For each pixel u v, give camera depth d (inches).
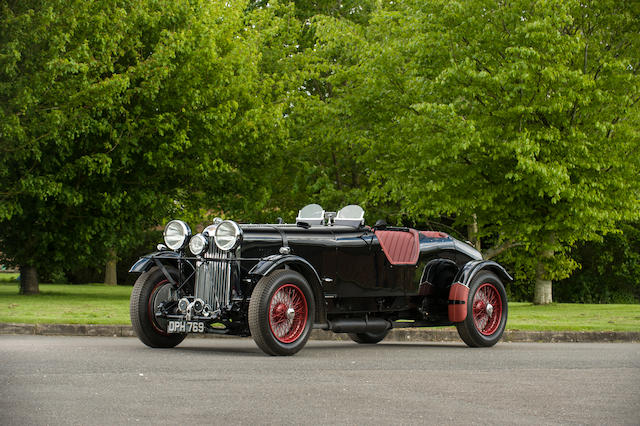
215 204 999.0
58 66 698.2
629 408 196.5
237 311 316.8
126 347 339.3
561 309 697.6
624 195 753.6
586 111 718.5
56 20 713.0
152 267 344.8
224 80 866.1
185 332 323.3
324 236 342.3
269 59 1041.5
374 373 256.1
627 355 337.4
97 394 204.7
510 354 335.3
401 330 433.1
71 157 828.0
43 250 882.8
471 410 189.2
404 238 372.2
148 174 903.1
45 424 166.7
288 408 187.9
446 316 386.0
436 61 757.3
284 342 310.8
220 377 239.8
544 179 685.9
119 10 755.4
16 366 259.4
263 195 984.9
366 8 1107.3
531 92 706.2
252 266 323.9
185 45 807.1
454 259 391.9
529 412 188.1
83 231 872.3
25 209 844.0
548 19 685.3
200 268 326.6
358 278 349.4
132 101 831.1
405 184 806.5
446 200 761.6
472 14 740.0
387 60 866.1
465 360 304.0
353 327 344.2
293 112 1023.6
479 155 745.0
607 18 742.5
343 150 1024.2
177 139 825.5
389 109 882.1
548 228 749.3
